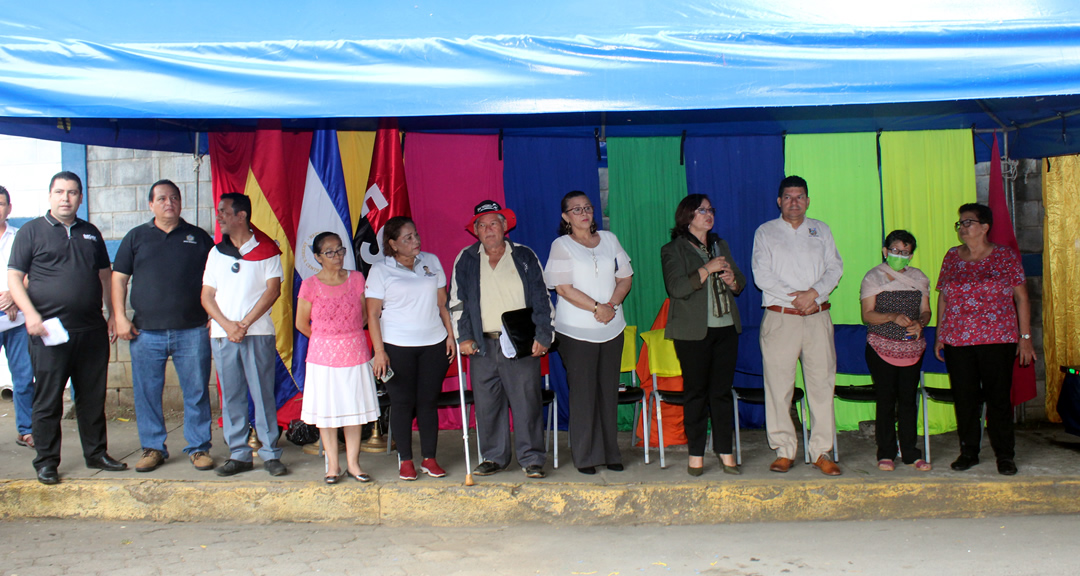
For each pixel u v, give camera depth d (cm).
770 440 475
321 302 440
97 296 466
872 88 324
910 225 583
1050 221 601
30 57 332
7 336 529
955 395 473
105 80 334
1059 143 536
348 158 580
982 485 440
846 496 440
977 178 613
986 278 466
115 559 378
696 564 369
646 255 589
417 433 591
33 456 512
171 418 639
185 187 649
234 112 335
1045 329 603
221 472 460
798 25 329
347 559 379
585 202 465
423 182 584
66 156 662
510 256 472
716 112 530
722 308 460
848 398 504
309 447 520
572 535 418
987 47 320
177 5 369
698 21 339
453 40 332
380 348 459
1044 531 409
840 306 589
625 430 595
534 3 366
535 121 554
